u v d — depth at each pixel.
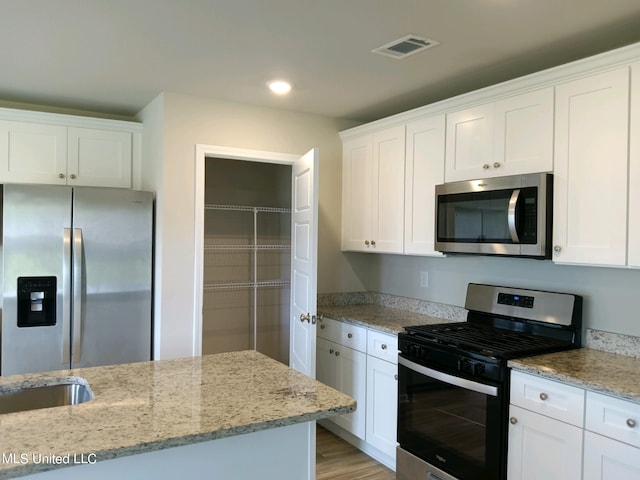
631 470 1.74
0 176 3.23
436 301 3.43
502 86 2.52
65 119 3.40
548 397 2.02
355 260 4.01
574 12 2.00
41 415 1.50
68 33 2.27
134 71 2.79
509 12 2.00
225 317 4.36
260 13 2.04
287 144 3.63
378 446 3.04
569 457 1.94
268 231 4.52
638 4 1.92
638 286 2.29
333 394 1.74
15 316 2.92
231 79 2.92
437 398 2.52
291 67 2.71
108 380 1.88
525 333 2.68
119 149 3.59
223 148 3.37
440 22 2.11
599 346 2.42
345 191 3.83
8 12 2.05
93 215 3.12
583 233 2.18
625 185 2.03
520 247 2.39
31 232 2.96
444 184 2.86
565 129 2.26
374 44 2.36
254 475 1.60
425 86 3.02
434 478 2.53
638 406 1.72
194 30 2.22
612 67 2.08
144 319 3.26
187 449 1.49
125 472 1.40
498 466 2.19
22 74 2.86
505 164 2.53
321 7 1.98
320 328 3.67
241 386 1.82
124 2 1.96
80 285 3.05
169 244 3.21
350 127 3.92
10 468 1.15
